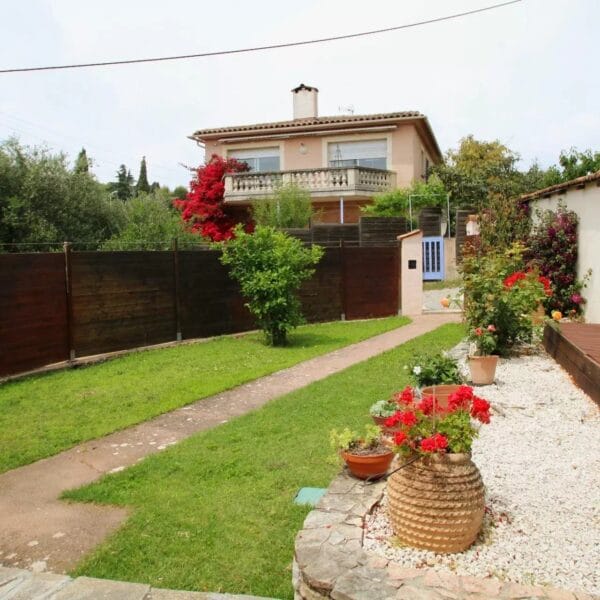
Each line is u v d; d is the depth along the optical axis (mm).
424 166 27109
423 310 17203
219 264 13414
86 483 5098
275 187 22172
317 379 8797
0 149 16656
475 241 13781
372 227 18969
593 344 7215
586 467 4430
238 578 3525
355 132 23797
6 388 8492
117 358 10781
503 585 2807
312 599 2914
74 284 10180
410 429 3312
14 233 16219
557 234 11453
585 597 2691
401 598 2689
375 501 3793
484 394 6625
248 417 6766
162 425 6750
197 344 12406
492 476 4277
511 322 8742
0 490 5012
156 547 3900
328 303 15789
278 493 4664
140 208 19906
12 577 3574
